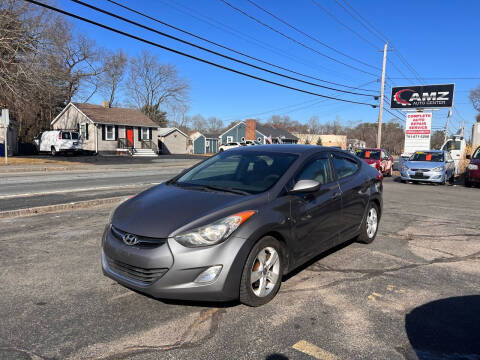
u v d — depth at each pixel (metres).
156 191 4.14
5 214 7.02
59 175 16.81
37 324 3.06
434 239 5.89
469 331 3.07
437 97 34.78
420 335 2.99
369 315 3.31
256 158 4.48
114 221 3.54
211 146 61.62
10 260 4.59
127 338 2.88
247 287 3.25
